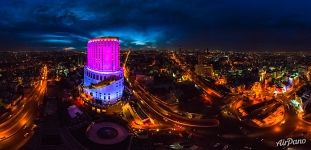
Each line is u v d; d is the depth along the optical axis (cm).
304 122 16062
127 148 11562
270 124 15475
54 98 18700
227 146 11969
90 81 19425
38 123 13962
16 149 11412
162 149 11394
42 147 11494
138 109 16462
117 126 13475
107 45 18250
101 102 17000
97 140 12088
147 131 13488
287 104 19775
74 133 12838
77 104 17162
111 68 18538
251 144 12438
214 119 15900
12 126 14162
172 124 14775
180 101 19525
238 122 15550
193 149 11525
